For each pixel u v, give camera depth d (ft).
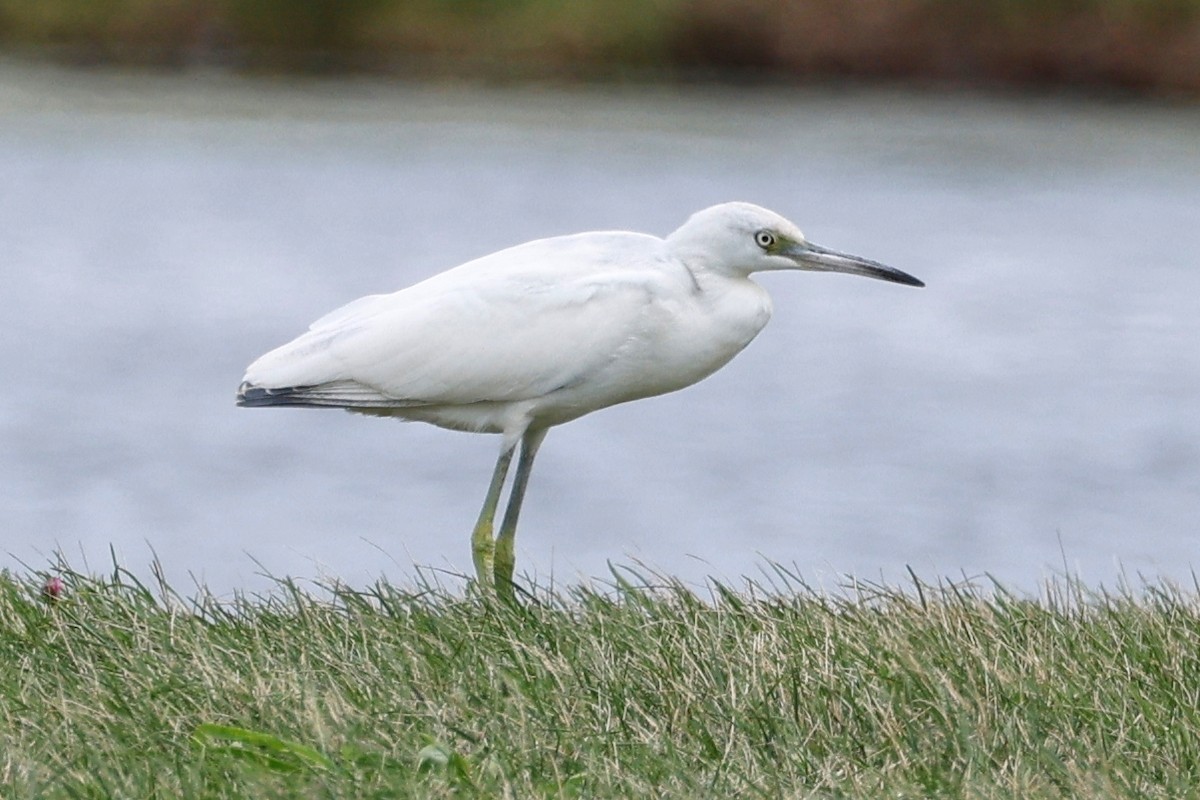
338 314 29.60
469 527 54.65
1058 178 102.53
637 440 66.28
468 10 129.80
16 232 91.15
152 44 130.82
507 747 19.79
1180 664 22.88
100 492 57.11
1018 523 56.18
